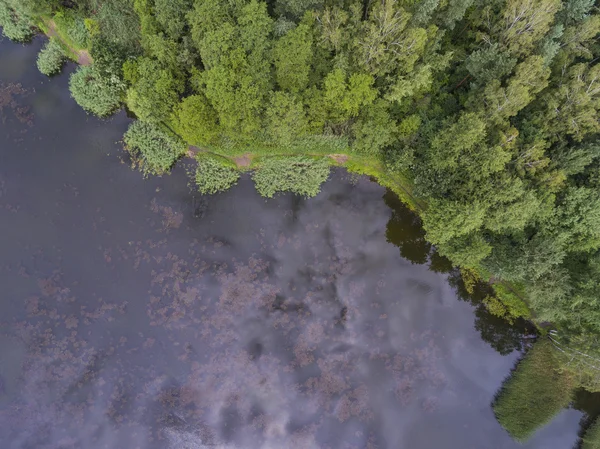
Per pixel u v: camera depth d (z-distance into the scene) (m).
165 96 35.62
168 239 39.78
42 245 39.12
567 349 38.44
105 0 37.12
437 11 36.03
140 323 38.62
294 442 37.88
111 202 40.00
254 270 39.97
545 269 34.41
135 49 38.09
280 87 36.56
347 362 39.47
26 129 40.41
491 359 40.72
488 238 38.47
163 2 32.41
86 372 37.72
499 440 39.03
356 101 34.91
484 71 35.22
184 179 40.47
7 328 37.97
